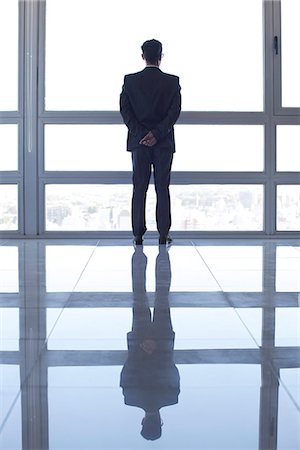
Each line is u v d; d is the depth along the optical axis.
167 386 1.57
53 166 5.86
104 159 5.88
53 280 3.19
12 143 5.80
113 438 1.27
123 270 3.55
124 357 1.82
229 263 3.88
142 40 5.90
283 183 5.84
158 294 2.79
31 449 1.22
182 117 5.82
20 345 1.95
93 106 5.88
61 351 1.88
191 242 5.36
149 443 1.25
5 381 1.61
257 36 5.91
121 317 2.34
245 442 1.26
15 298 2.71
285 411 1.41
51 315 2.38
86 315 2.37
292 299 2.68
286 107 5.81
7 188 5.82
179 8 5.91
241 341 2.00
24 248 4.84
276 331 2.13
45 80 5.81
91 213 5.90
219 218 5.90
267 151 5.82
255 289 2.92
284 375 1.66
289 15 5.81
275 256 4.28
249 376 1.65
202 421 1.36
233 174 5.84
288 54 5.82
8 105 5.80
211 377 1.64
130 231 5.84
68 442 1.25
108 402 1.46
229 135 5.88
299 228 5.88
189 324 2.22
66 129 5.84
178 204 5.88
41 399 1.48
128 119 4.93
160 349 1.90
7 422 1.35
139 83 4.92
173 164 5.88
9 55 5.80
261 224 5.89
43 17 5.78
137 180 5.02
